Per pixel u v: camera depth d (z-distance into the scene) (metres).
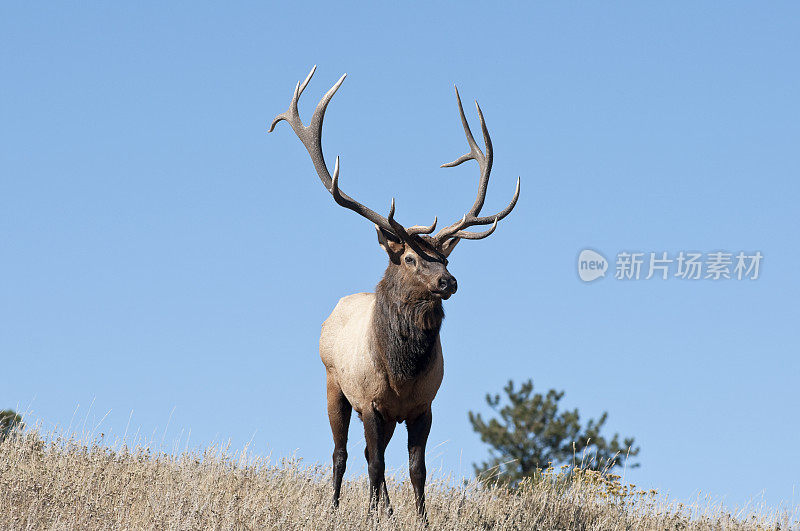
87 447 32.41
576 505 32.22
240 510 26.88
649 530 31.16
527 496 32.34
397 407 29.62
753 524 32.50
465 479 33.88
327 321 32.44
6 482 27.28
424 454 29.80
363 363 29.53
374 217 29.39
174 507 26.53
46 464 30.19
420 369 28.83
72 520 25.17
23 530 24.34
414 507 30.42
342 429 31.52
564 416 68.25
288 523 26.56
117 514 26.55
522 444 67.38
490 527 29.64
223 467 32.88
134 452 33.19
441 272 27.97
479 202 30.03
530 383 69.75
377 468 29.47
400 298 28.66
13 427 33.88
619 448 67.12
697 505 33.19
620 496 33.16
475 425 68.88
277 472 33.56
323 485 33.31
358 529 26.89
